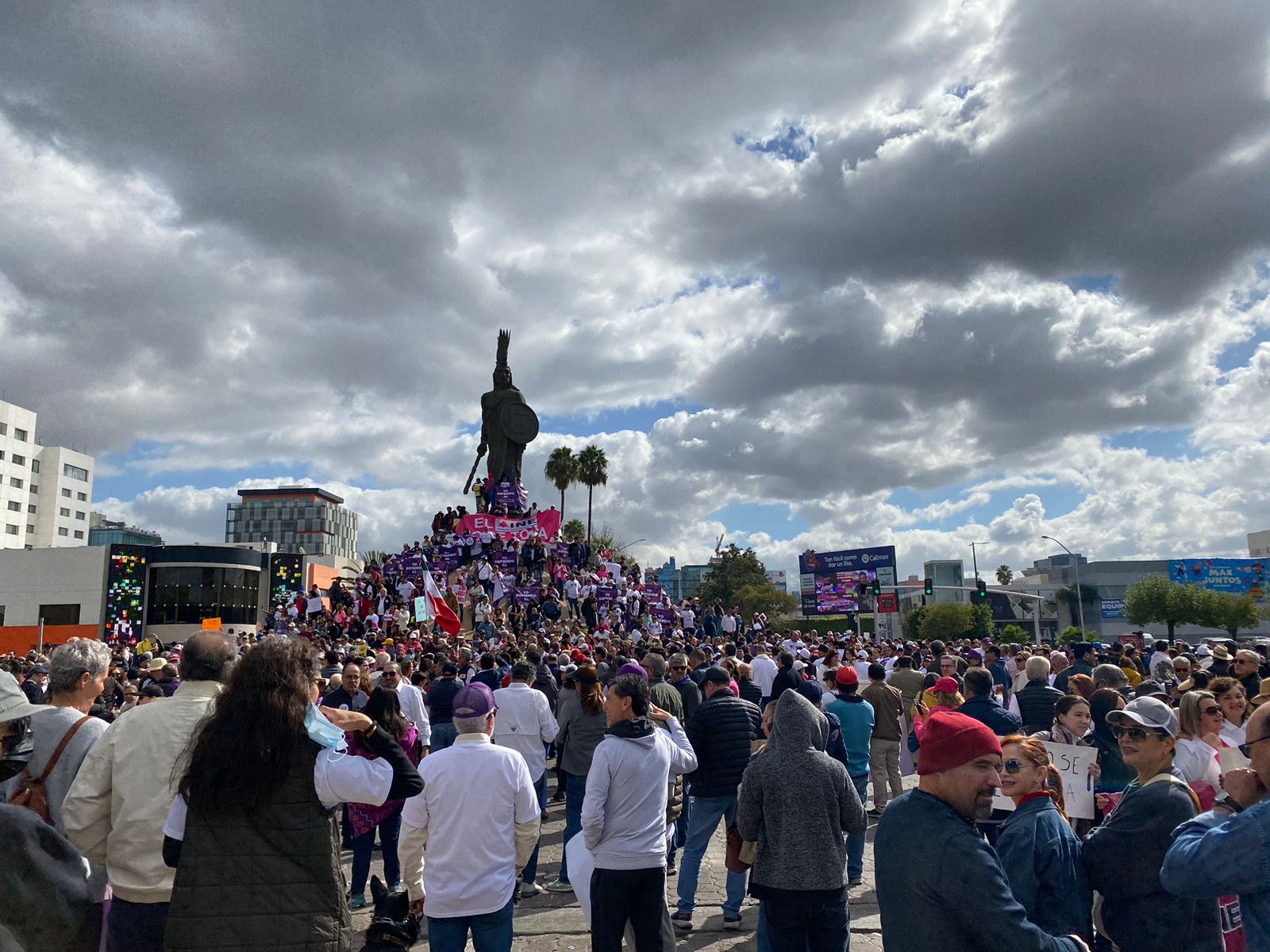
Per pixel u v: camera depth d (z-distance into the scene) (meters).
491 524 39.78
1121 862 3.74
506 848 4.67
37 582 60.78
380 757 3.58
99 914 3.64
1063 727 6.40
